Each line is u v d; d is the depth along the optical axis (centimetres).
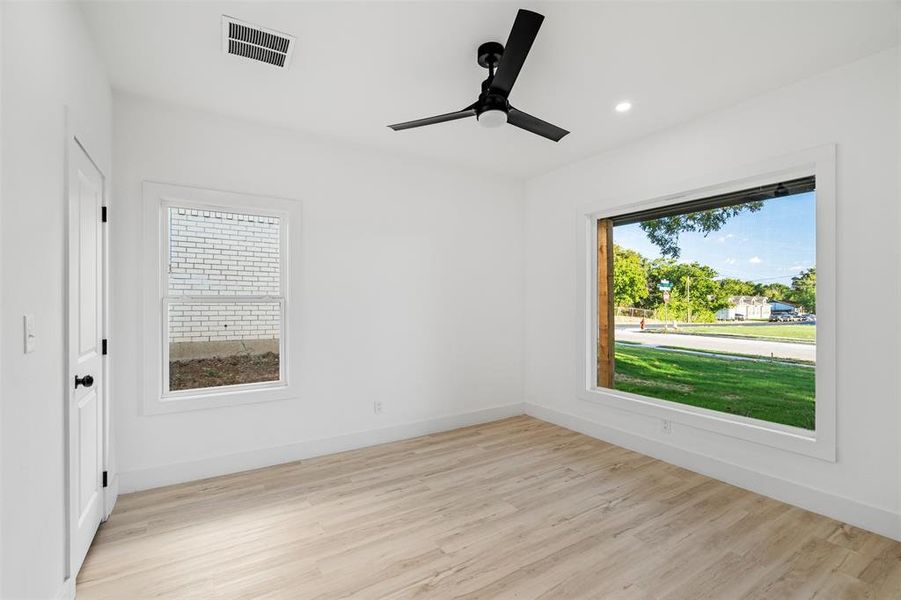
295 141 335
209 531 231
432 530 233
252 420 317
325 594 181
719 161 298
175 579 191
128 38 217
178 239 300
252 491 279
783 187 283
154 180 284
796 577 194
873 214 231
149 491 278
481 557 209
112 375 263
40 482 143
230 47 226
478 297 437
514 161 407
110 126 260
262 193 322
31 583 135
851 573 197
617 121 316
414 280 396
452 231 420
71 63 180
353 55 233
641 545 219
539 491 281
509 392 459
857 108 237
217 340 314
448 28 209
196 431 297
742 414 303
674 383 348
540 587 187
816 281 252
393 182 384
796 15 198
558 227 430
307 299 340
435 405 407
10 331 121
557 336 432
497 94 217
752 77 255
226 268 316
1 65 116
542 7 193
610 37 215
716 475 301
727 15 198
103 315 238
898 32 211
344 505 261
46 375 149
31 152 137
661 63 239
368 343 369
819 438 250
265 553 211
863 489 234
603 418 385
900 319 223
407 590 185
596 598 180
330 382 350
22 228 130
